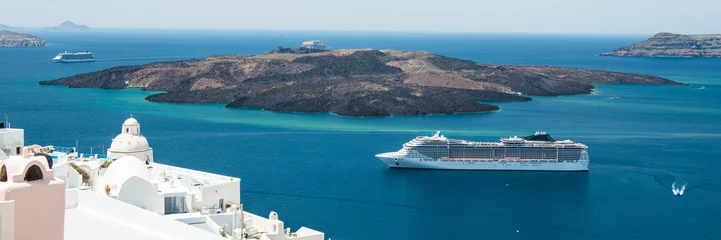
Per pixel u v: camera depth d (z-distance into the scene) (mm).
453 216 185875
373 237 164000
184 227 82250
